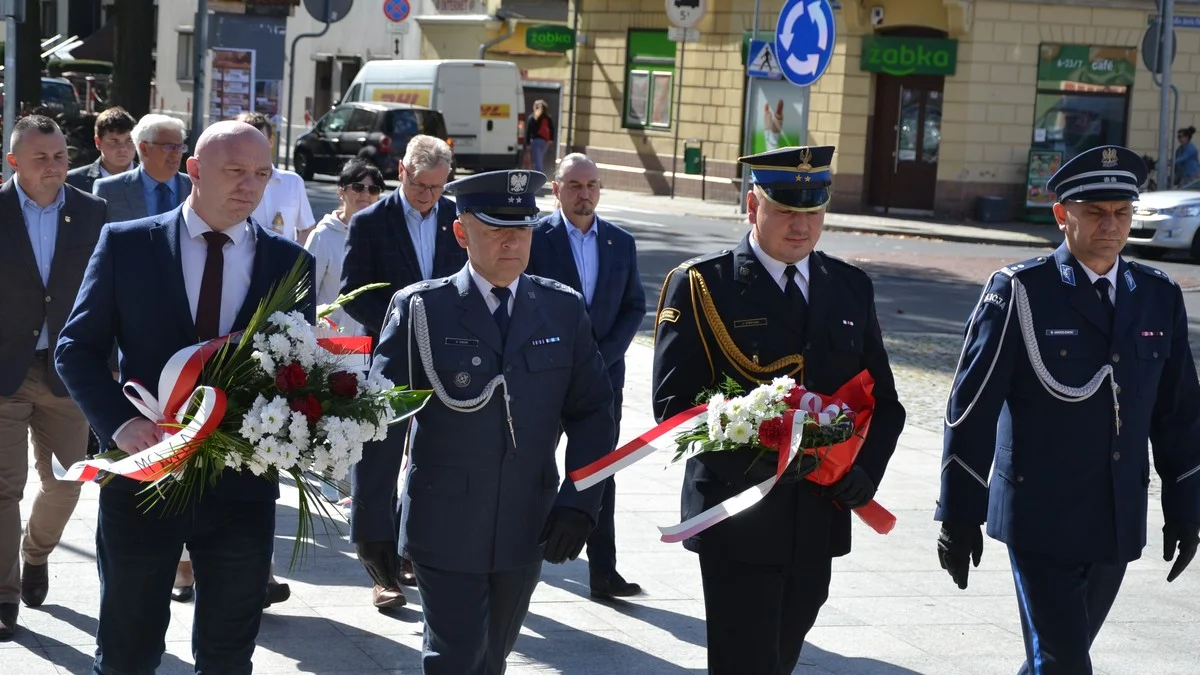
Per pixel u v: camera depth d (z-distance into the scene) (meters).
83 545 6.61
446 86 32.19
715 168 29.34
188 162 4.20
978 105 26.38
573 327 4.39
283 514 7.37
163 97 45.72
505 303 4.34
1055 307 4.54
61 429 5.68
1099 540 4.49
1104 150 4.51
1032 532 4.52
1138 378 4.54
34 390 5.56
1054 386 4.50
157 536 4.08
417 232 6.46
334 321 7.19
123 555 4.09
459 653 4.23
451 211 6.54
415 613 5.98
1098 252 4.54
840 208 26.84
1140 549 4.57
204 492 4.08
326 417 3.87
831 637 5.94
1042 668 4.48
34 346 5.53
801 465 4.22
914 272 19.14
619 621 6.02
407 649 5.54
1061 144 26.94
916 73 26.47
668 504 7.91
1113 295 4.61
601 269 6.51
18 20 9.36
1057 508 4.50
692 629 5.95
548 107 36.38
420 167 6.38
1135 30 26.83
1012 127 26.61
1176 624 6.29
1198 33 27.17
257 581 4.19
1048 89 26.70
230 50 14.50
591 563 6.30
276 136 14.93
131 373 4.16
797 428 4.07
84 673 5.06
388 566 4.41
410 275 6.41
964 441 4.51
